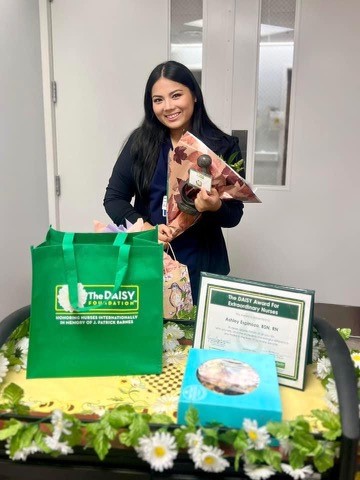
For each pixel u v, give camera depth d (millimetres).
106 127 2594
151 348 870
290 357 832
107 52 2490
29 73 2387
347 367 793
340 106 2336
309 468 655
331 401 774
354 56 2264
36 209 2555
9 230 2227
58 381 848
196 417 674
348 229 2484
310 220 2508
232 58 2379
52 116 2605
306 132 2396
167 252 1407
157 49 2441
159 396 809
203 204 1230
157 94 1387
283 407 773
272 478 689
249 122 2436
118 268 832
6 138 2156
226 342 870
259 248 2600
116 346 862
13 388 763
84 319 844
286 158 2455
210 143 1433
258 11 2291
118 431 688
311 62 2309
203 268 1518
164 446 656
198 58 2434
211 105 2461
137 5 2400
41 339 839
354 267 2533
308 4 2240
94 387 834
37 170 2545
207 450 647
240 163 1371
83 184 2697
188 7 2369
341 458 661
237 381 739
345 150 2385
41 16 2463
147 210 1549
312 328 876
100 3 2428
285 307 838
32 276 814
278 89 2389
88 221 2740
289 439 664
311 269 2580
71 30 2486
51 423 693
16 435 681
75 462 723
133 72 2494
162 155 1486
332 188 2445
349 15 2219
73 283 821
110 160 2633
